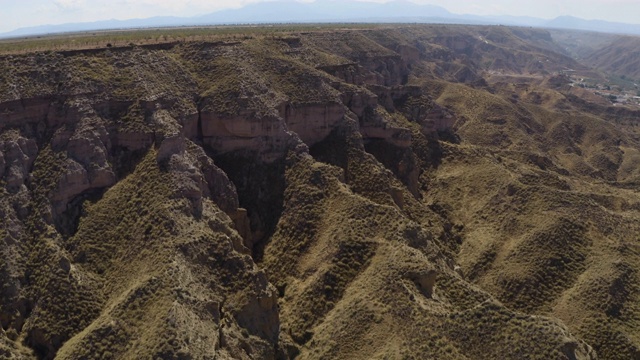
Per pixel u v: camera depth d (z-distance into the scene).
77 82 82.25
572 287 80.12
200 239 66.75
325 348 61.31
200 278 62.97
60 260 64.19
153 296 58.50
